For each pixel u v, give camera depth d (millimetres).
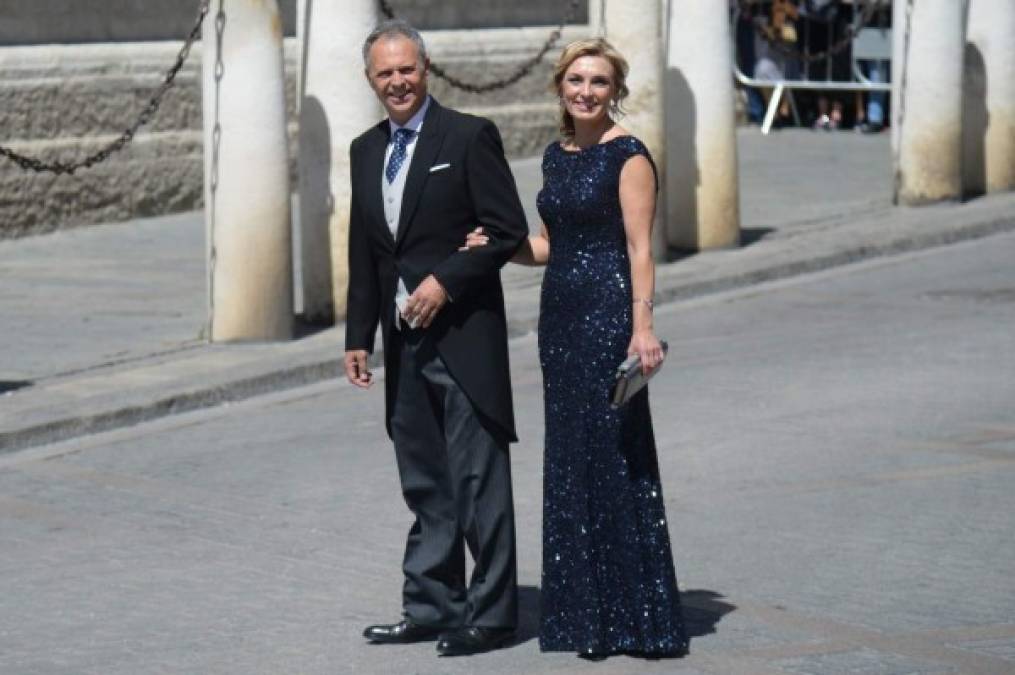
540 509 15023
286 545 14117
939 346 20938
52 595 12953
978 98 31781
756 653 11320
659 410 18344
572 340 11227
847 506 14719
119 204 30922
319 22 21672
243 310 21141
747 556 13500
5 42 29562
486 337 11344
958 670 10930
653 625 11188
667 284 24562
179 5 32125
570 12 25672
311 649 11648
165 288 25188
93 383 19266
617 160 11164
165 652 11664
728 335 22234
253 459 16891
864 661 11117
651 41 25281
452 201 11336
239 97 20828
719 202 26984
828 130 42656
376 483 15922
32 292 24922
